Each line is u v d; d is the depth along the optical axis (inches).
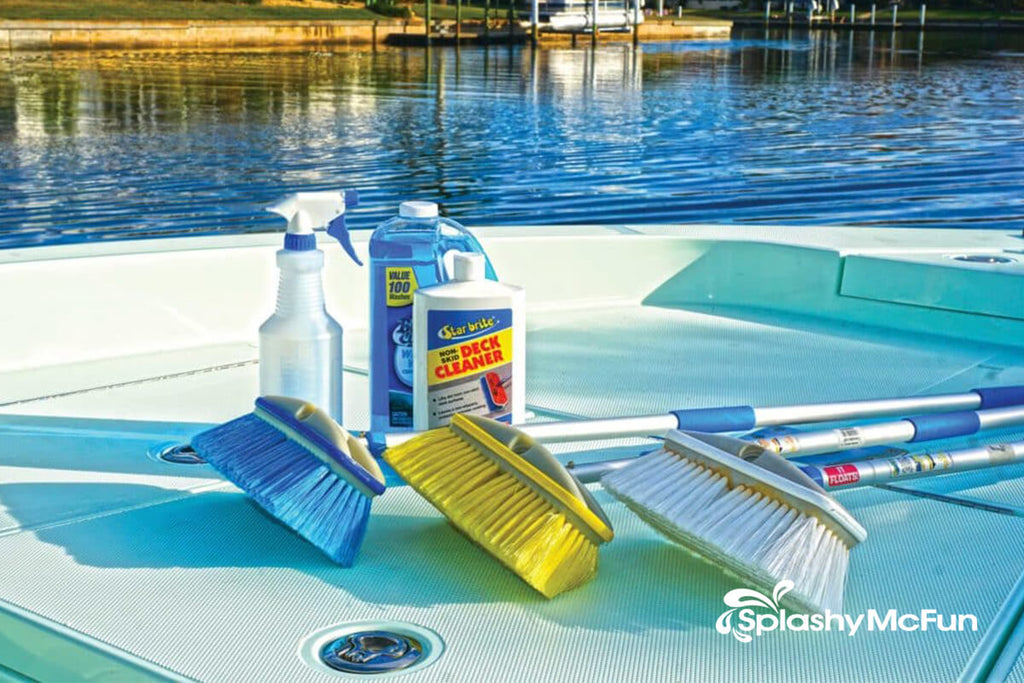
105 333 77.7
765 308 95.5
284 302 54.6
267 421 50.5
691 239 95.6
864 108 887.1
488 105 858.1
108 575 45.5
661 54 1600.6
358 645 40.5
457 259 55.0
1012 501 55.1
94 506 52.2
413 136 676.1
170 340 80.6
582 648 40.8
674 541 48.1
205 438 52.0
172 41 1470.2
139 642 40.4
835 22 2498.8
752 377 75.6
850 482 52.5
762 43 1932.8
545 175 545.3
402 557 47.7
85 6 1589.6
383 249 57.9
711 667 39.7
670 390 72.3
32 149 582.9
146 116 741.3
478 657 40.0
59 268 75.1
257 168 545.6
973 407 65.4
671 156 617.6
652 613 43.3
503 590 44.9
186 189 486.0
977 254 91.6
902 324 89.5
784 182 536.1
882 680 39.1
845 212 464.8
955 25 2438.5
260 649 40.2
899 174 562.3
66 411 66.3
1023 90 1066.7
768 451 46.5
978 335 86.7
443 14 1883.6
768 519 43.8
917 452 61.9
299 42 1588.3
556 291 93.2
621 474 48.2
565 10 1845.5
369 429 63.1
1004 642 41.8
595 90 1013.8
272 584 45.1
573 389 72.1
